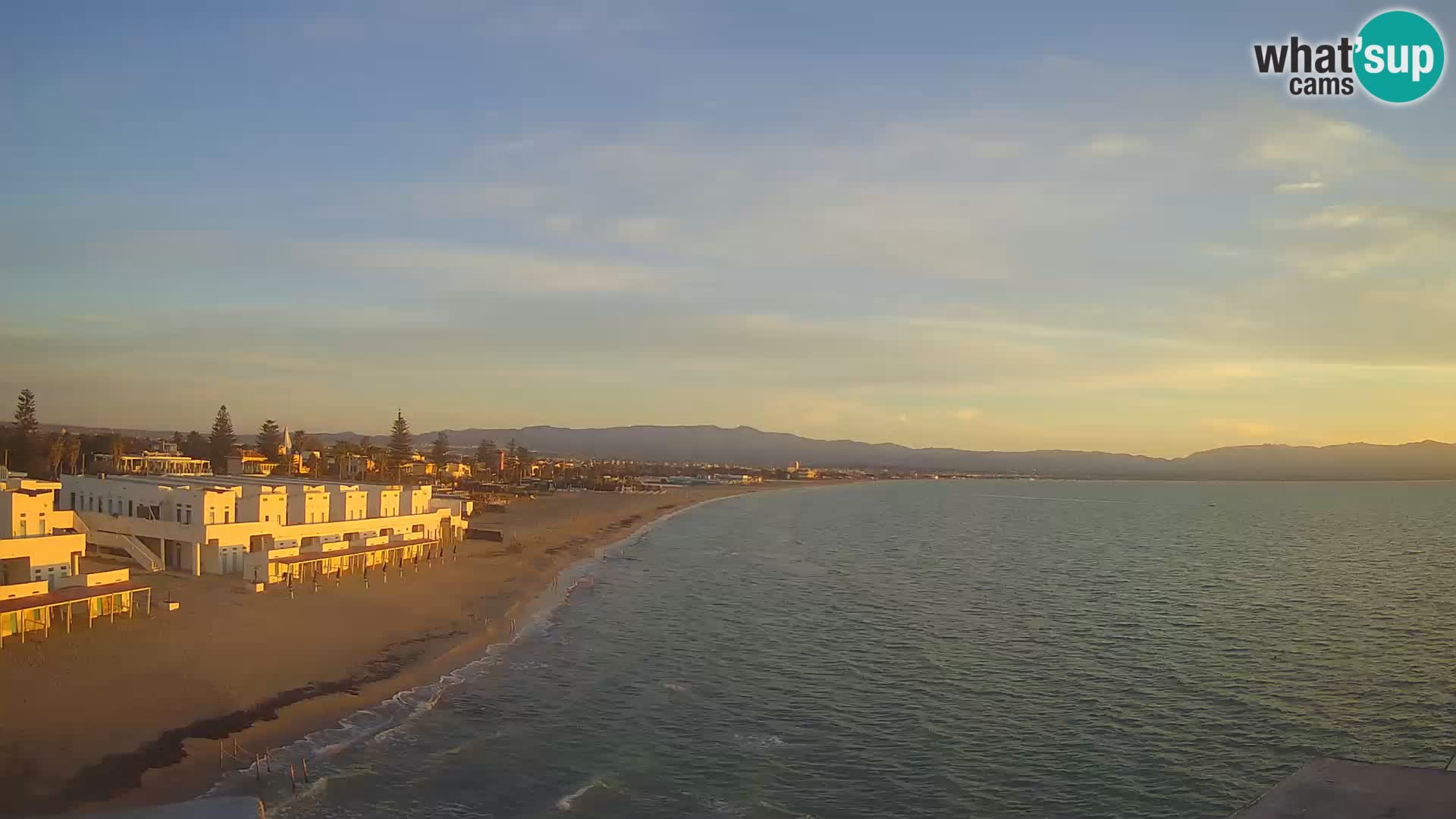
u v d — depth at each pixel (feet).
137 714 145.69
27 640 174.70
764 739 161.58
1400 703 187.21
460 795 131.64
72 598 182.29
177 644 182.39
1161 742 162.40
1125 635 257.75
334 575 280.10
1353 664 221.87
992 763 151.64
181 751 135.95
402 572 302.25
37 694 147.23
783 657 222.89
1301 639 254.06
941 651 232.12
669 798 134.31
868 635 250.98
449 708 169.68
